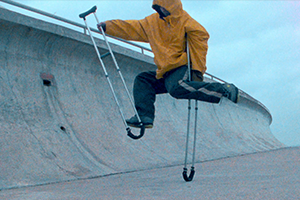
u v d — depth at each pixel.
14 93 6.58
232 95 3.25
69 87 8.14
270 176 3.55
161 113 11.76
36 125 6.44
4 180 4.68
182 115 13.08
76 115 7.71
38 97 7.05
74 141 6.88
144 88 3.61
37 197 3.10
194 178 4.06
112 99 9.43
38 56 7.68
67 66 8.46
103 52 9.38
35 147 5.89
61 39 7.98
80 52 8.77
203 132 13.36
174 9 3.42
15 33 7.03
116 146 7.86
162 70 3.43
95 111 8.39
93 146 7.22
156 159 8.28
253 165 5.67
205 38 3.50
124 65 10.50
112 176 5.72
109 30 3.78
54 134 6.57
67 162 5.97
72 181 5.18
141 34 3.74
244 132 18.20
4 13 6.64
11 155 5.36
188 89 3.29
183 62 3.41
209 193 2.53
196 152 10.43
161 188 3.13
